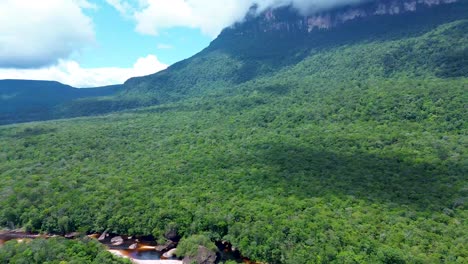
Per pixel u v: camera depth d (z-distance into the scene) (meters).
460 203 108.44
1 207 129.50
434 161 135.62
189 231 114.56
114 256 98.06
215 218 113.31
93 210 126.50
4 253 92.06
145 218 120.38
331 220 103.75
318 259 91.12
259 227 106.19
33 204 131.12
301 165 144.38
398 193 117.69
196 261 101.19
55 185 142.00
